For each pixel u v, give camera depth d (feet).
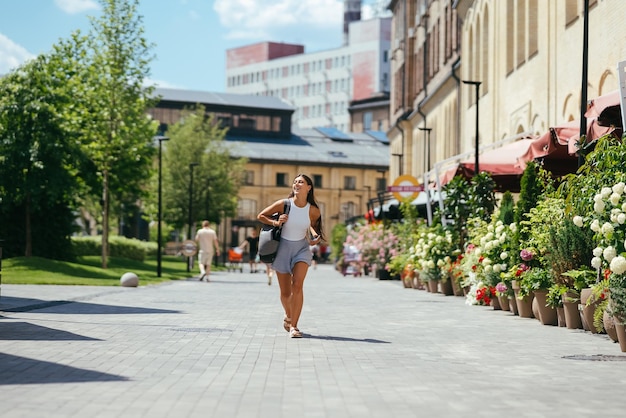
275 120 392.27
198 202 281.74
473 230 72.02
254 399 26.61
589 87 84.74
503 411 24.95
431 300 79.66
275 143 388.78
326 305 72.13
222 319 56.08
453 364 35.04
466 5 154.40
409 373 32.42
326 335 46.24
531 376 31.89
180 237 331.16
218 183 282.77
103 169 157.48
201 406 25.35
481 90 143.23
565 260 50.16
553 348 40.83
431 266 91.45
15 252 143.84
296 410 24.88
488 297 67.26
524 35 117.91
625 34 74.02
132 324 51.75
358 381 30.37
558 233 50.78
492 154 86.94
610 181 43.68
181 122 294.87
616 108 48.39
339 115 540.52
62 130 138.62
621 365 35.01
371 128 474.08
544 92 102.63
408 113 241.35
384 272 141.18
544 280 53.31
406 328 50.78
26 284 101.76
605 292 41.86
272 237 45.19
